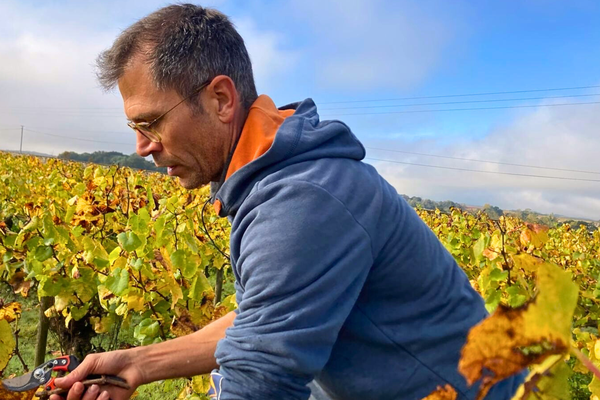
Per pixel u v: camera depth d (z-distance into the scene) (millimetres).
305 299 921
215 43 1133
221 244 5613
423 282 1087
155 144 1176
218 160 1193
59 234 3396
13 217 7852
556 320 407
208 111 1135
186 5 1189
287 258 923
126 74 1138
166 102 1113
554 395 411
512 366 423
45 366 1178
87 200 3645
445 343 1101
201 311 2768
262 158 1013
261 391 926
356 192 1005
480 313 1212
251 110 1128
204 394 2711
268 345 914
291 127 1035
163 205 3955
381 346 1098
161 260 3086
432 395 559
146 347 1249
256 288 957
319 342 938
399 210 1086
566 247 8391
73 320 4012
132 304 2904
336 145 1080
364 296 1082
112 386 1169
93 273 3455
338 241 952
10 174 9359
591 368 397
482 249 3389
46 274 3469
